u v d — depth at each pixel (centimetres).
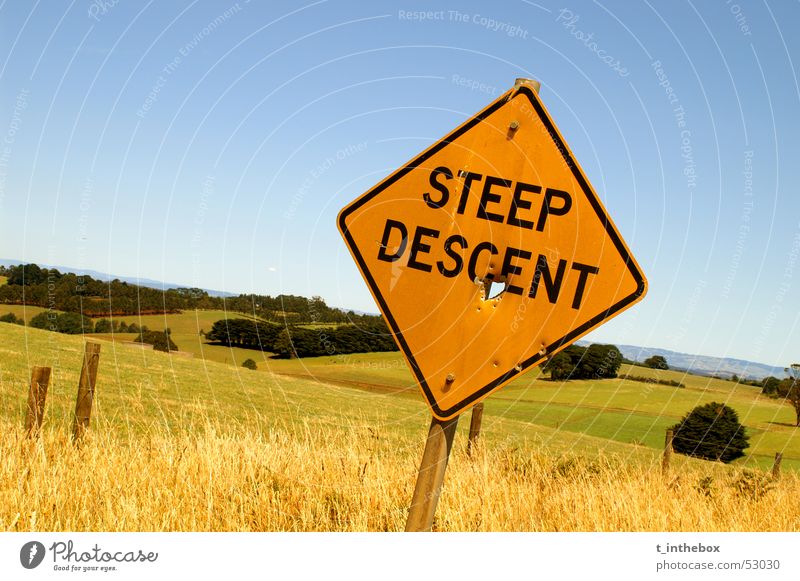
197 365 1772
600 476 652
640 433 2550
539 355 254
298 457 480
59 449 496
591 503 491
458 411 258
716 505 649
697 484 771
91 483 405
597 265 253
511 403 2731
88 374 579
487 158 263
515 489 506
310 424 685
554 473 636
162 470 430
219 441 486
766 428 3266
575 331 253
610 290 252
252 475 425
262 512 384
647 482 670
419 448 559
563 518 462
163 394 1096
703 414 2462
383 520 404
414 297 264
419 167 268
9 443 464
